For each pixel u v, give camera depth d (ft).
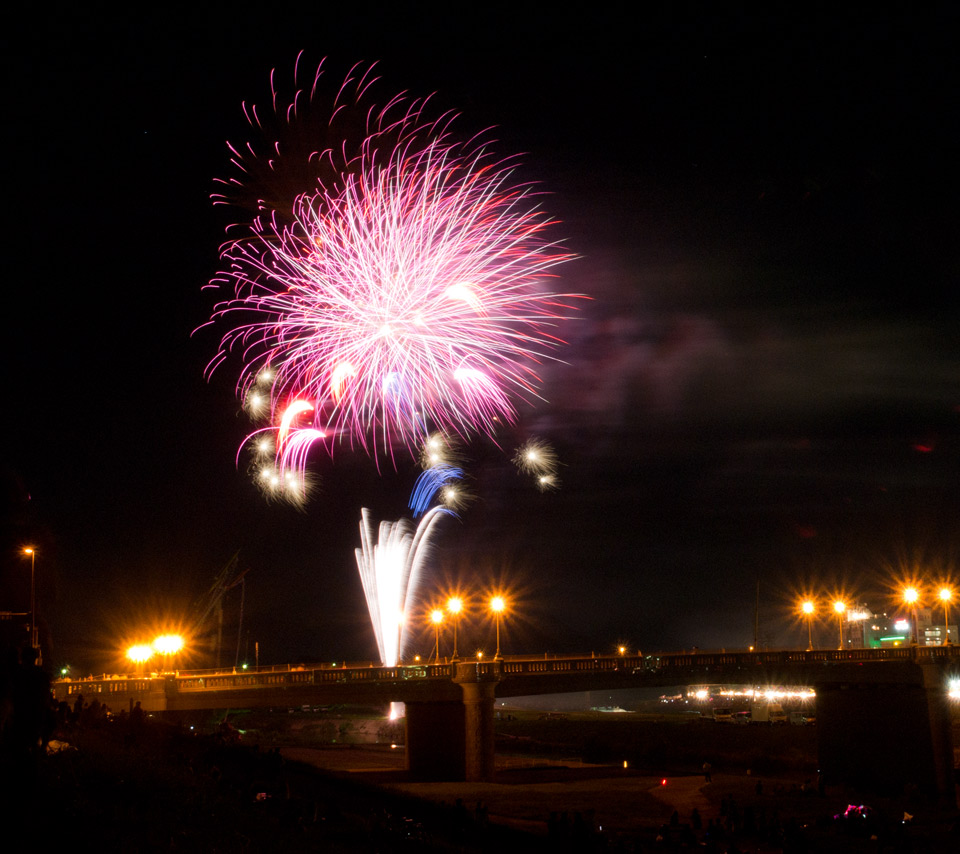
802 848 178.70
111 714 187.42
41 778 82.79
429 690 282.36
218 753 153.28
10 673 64.64
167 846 76.64
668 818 230.89
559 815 226.99
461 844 127.85
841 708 366.02
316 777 159.02
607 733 490.90
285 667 329.11
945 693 348.59
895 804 268.41
